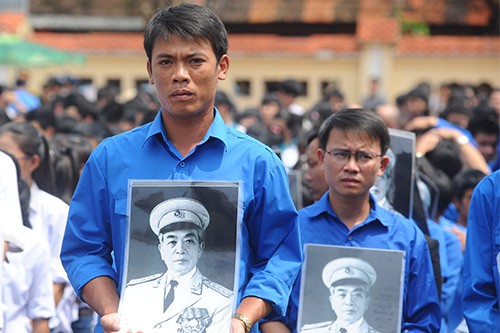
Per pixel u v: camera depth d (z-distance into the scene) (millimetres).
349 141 5898
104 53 24562
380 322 5609
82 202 4758
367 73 23812
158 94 4578
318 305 5637
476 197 5336
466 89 19438
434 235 7258
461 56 23953
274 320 5785
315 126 9414
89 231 4738
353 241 6000
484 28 26328
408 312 5941
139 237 4523
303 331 5617
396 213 6180
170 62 4504
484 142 11594
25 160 7113
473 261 5309
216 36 4539
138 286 4492
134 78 24625
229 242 4516
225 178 4652
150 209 4531
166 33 4484
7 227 5695
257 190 4691
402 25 25672
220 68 4664
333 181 5969
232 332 4426
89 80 24719
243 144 4719
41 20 26297
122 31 26594
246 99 24359
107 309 4504
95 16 26531
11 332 6066
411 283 5961
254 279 4664
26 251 6043
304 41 24172
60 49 24062
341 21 25219
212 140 4684
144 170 4680
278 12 25500
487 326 5203
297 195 7633
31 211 7094
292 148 13047
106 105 14898
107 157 4730
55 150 8008
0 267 5676
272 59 24203
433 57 24000
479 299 5297
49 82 19672
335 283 5652
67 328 7586
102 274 4629
